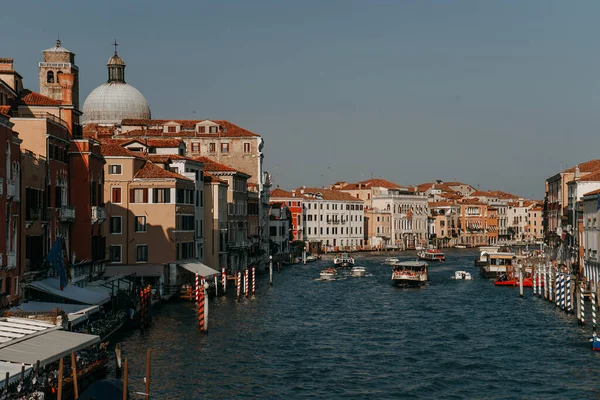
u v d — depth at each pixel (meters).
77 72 90.81
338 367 44.41
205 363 44.50
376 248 179.75
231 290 82.06
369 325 58.72
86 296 47.16
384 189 188.88
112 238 69.62
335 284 91.31
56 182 50.97
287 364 44.88
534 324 58.78
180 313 62.41
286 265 126.81
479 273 109.25
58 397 29.42
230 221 91.56
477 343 51.44
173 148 85.25
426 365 45.12
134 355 45.78
